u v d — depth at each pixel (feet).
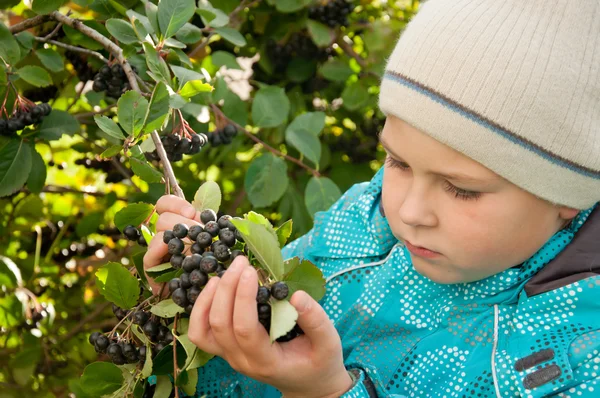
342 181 8.36
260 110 6.81
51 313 7.40
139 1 5.61
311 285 3.51
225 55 7.02
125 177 7.92
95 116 4.17
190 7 4.66
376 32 7.95
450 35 3.41
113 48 4.87
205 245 3.53
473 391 3.84
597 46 3.37
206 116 6.25
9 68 5.48
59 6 5.14
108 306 8.04
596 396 3.53
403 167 3.71
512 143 3.33
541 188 3.42
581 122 3.36
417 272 4.22
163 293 3.89
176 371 3.66
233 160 8.42
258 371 3.34
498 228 3.50
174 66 4.73
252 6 7.61
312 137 6.71
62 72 7.02
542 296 3.75
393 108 3.52
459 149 3.37
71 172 8.97
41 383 7.77
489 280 3.92
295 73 8.20
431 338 4.08
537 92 3.29
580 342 3.62
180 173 8.19
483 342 3.95
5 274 6.86
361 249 4.53
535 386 3.55
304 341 3.52
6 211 7.84
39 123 5.85
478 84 3.32
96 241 8.48
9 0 6.11
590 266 3.80
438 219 3.55
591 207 3.85
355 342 4.32
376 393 3.80
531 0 3.40
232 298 3.14
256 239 3.27
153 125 4.12
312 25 7.70
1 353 7.64
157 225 3.89
